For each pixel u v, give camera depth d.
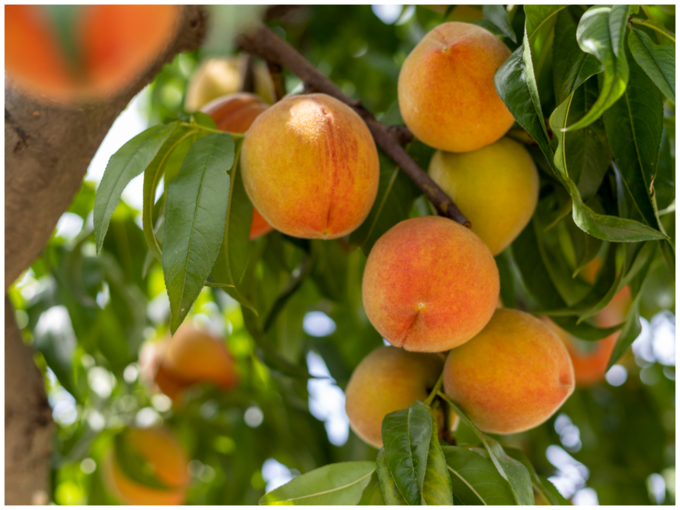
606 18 0.81
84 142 1.21
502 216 1.20
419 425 0.94
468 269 1.01
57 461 2.09
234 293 1.17
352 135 1.07
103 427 2.26
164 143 1.12
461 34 1.12
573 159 1.15
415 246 1.02
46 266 2.04
